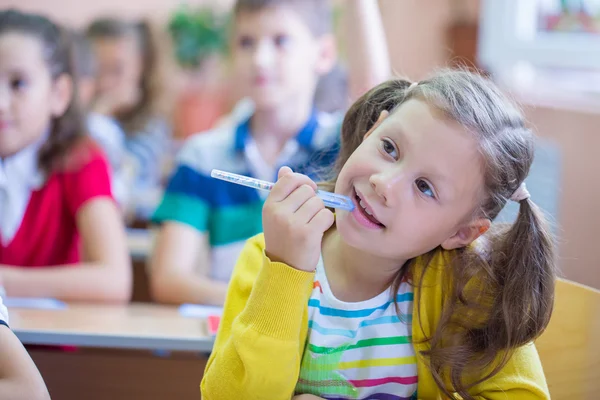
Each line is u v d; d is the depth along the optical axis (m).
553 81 2.64
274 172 1.81
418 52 3.11
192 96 3.00
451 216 0.88
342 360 0.94
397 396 0.95
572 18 2.53
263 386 0.85
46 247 1.73
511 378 0.92
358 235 0.87
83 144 1.76
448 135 0.86
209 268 1.84
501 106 0.92
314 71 1.91
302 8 1.82
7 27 1.65
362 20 1.85
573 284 1.09
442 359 0.92
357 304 0.95
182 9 3.00
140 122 2.87
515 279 0.95
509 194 0.93
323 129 1.82
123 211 2.53
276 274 0.84
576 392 1.08
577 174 2.21
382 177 0.85
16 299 1.50
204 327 1.32
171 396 1.43
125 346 1.25
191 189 1.83
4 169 1.69
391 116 0.92
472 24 2.98
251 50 1.82
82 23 3.00
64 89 1.71
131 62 2.85
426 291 0.96
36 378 0.89
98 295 1.65
